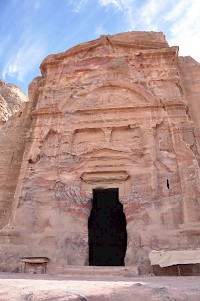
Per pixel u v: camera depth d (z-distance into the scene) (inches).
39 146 590.6
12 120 770.8
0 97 1337.4
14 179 635.5
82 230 497.7
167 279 270.7
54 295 130.3
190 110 655.1
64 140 593.6
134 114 600.7
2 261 446.9
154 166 524.1
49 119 626.2
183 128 557.0
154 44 717.3
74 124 615.2
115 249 649.6
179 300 125.0
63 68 720.3
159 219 469.1
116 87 657.0
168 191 499.8
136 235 458.6
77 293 134.0
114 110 615.2
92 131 608.7
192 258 373.4
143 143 558.3
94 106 632.4
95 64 710.5
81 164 565.3
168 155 539.8
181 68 740.0
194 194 477.4
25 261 439.8
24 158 581.9
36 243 474.0
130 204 499.8
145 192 503.2
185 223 452.4
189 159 518.6
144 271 403.9
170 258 380.8
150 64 678.5
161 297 128.0
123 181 539.5
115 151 567.5
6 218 574.9
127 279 295.7
